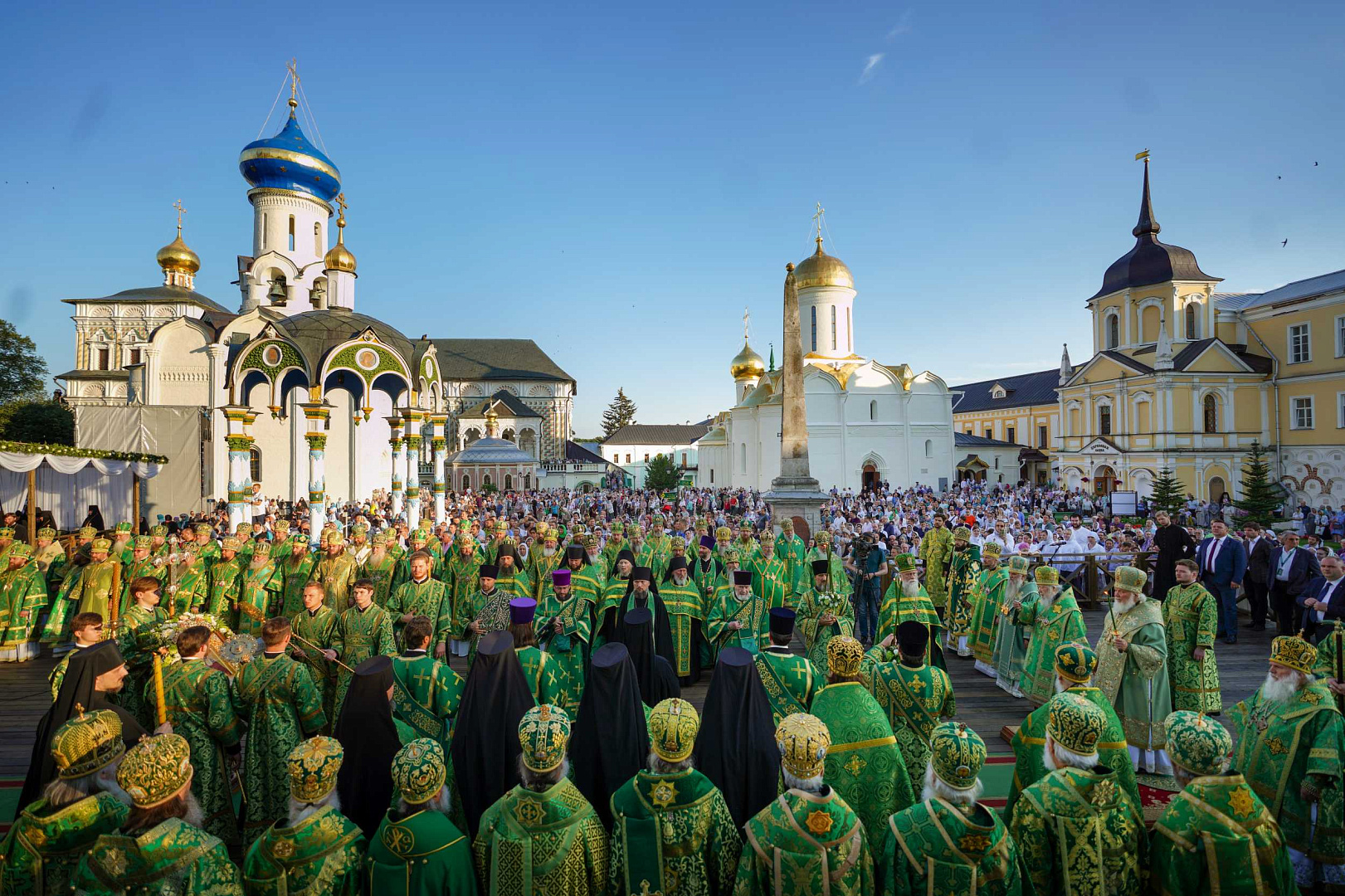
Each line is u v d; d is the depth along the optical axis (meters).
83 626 5.07
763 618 8.28
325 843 3.30
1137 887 3.46
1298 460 47.34
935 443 52.59
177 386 41.09
